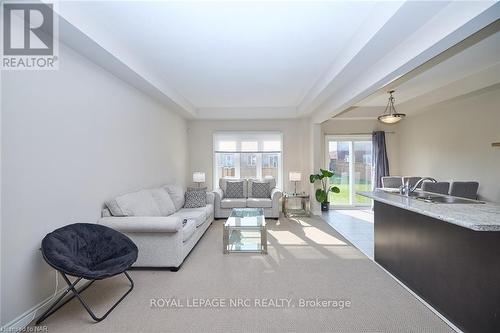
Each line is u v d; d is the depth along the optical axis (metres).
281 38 2.65
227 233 3.41
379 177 6.37
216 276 2.70
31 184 1.98
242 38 2.64
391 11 1.92
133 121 3.60
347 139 6.62
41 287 2.06
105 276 1.93
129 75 3.12
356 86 3.37
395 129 6.56
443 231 2.01
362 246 3.66
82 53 2.51
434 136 5.29
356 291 2.38
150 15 2.21
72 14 2.00
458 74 3.79
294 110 6.00
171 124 5.13
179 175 5.63
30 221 1.97
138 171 3.74
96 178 2.78
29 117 1.98
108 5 2.07
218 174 6.44
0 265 1.75
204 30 2.47
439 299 2.04
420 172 5.73
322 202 6.00
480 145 4.27
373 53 2.54
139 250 2.83
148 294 2.33
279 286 2.48
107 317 1.99
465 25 1.69
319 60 3.22
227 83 4.14
